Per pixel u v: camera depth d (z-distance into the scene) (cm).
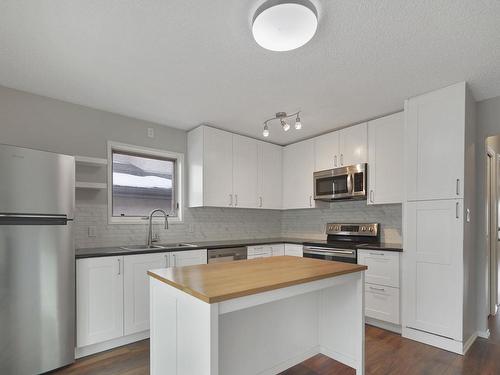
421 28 178
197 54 208
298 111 319
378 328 301
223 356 173
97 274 248
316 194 392
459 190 251
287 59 215
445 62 219
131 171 345
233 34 185
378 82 252
